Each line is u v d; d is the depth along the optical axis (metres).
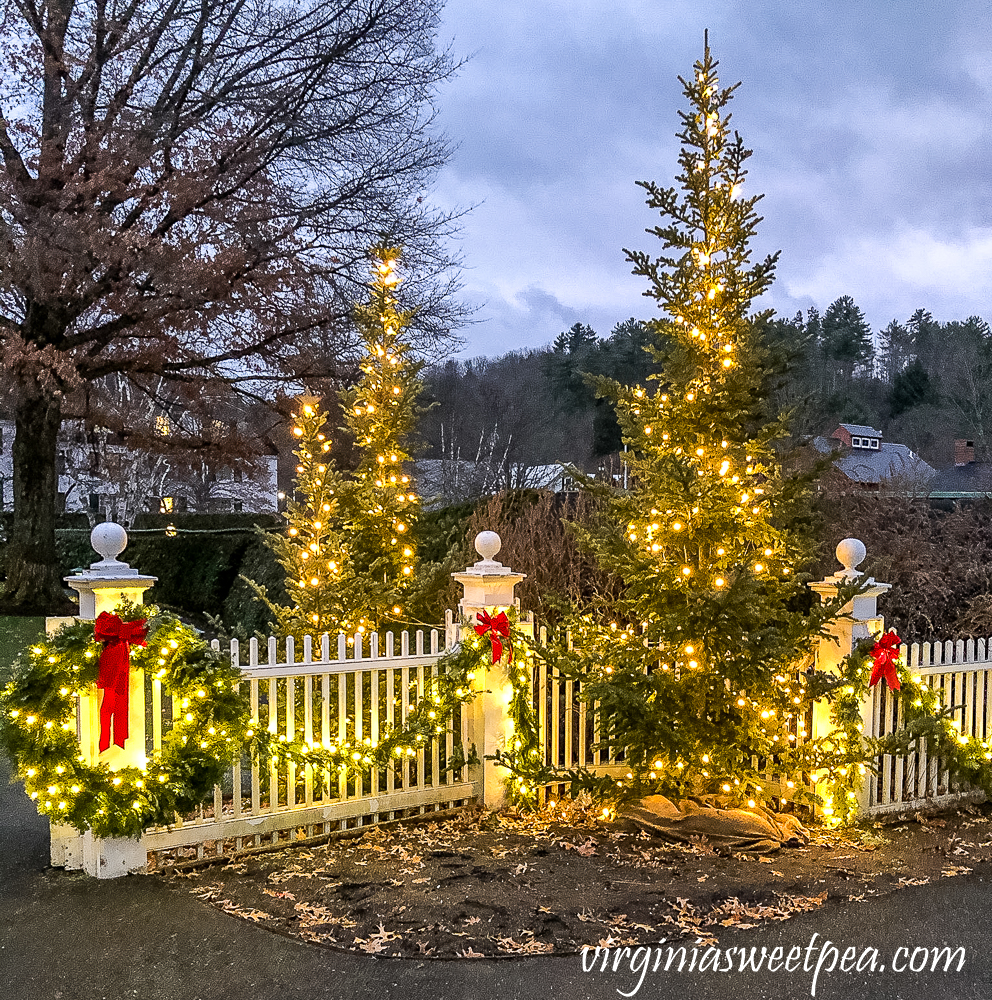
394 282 8.36
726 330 5.89
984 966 4.02
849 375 37.09
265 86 18.62
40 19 17.06
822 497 10.02
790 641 5.70
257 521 24.19
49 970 3.95
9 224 16.30
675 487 5.56
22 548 17.55
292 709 5.60
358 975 3.90
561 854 5.43
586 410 28.44
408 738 5.93
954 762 6.36
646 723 5.72
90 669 4.95
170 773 5.07
